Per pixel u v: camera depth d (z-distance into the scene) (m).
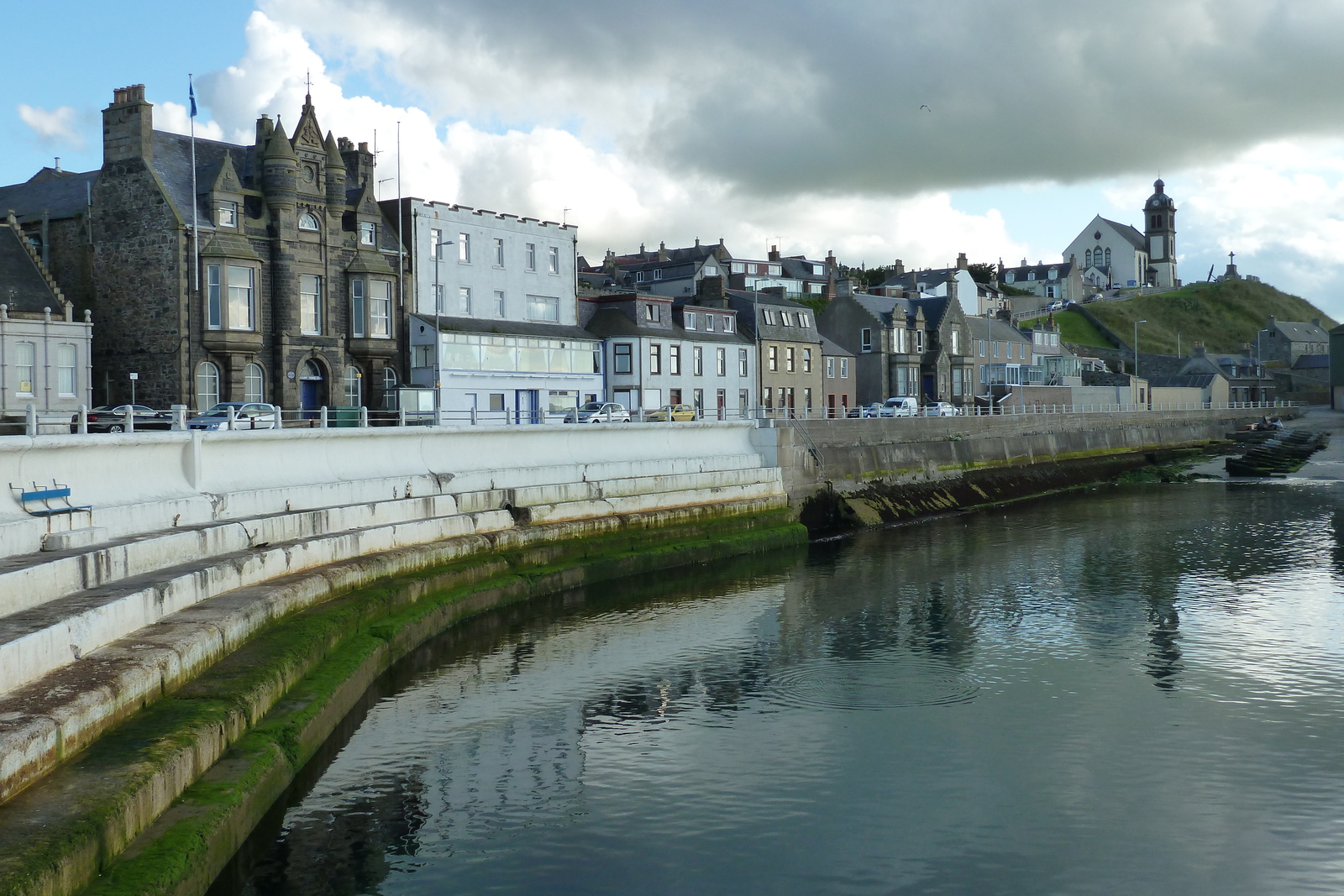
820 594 38.62
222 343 48.62
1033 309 183.00
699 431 54.06
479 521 38.00
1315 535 52.16
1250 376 155.62
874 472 64.94
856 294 100.62
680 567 45.03
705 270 116.06
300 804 18.61
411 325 57.88
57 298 46.34
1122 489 81.94
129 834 13.42
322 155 53.59
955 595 37.88
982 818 18.53
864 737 22.61
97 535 22.25
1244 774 20.48
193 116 49.22
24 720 14.05
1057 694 25.70
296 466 33.06
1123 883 16.28
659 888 15.95
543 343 64.12
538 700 25.02
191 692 18.20
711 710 24.38
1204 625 32.69
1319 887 16.17
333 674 22.34
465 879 16.14
